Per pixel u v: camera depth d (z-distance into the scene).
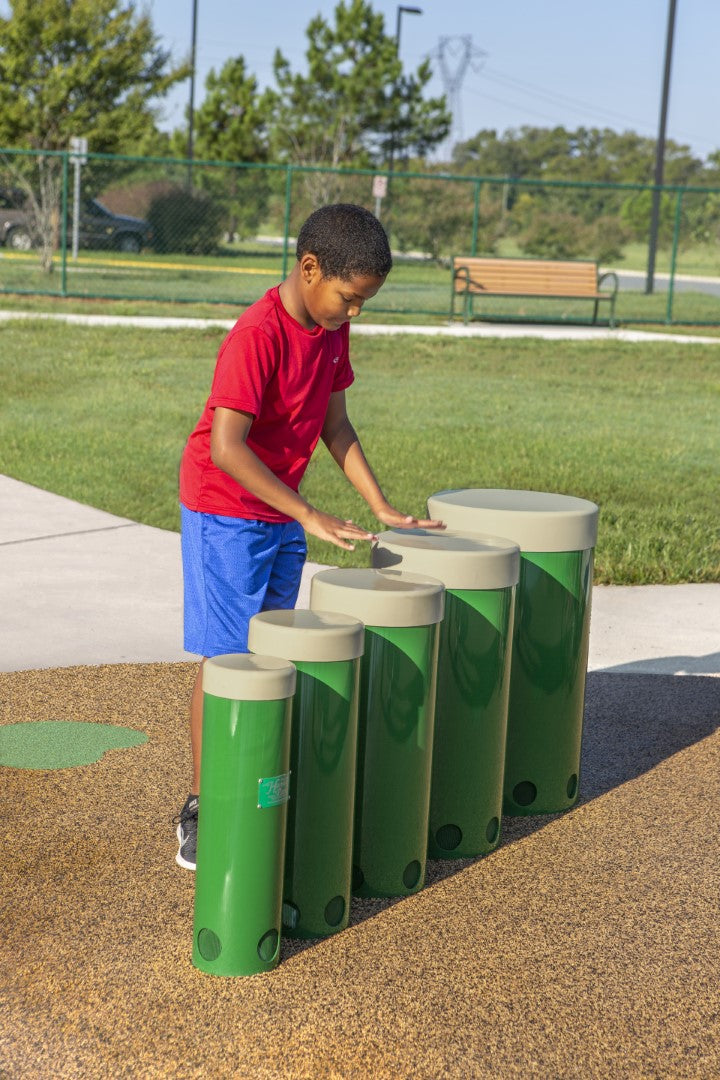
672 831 3.62
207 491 3.13
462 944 2.94
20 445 8.83
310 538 6.83
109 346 13.98
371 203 28.83
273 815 2.71
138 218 28.22
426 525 3.38
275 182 29.42
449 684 3.31
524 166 104.06
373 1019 2.61
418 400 11.49
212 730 2.68
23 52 26.58
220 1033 2.54
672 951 2.95
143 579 5.94
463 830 3.39
